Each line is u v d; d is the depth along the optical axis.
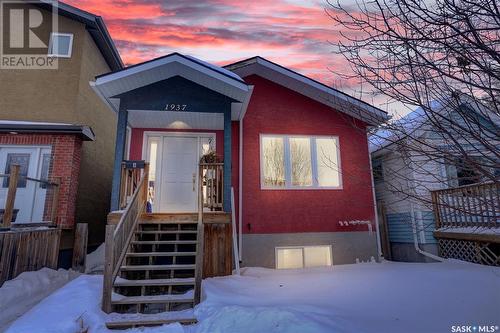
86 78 9.97
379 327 3.40
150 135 9.20
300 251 8.70
